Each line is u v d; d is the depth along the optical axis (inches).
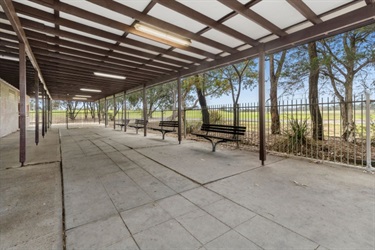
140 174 128.6
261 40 151.9
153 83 316.5
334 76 219.5
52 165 150.8
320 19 118.5
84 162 159.3
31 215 77.8
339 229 66.2
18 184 111.1
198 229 67.6
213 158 170.9
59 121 900.0
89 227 69.0
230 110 246.7
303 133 194.7
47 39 153.3
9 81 338.0
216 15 118.5
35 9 114.0
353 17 107.2
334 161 145.9
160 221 72.8
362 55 190.1
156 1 100.2
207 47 171.9
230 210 80.5
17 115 418.9
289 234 64.1
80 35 149.5
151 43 167.9
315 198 89.9
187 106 537.0
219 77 373.4
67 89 438.9
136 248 58.2
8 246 59.6
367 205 82.4
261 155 149.5
